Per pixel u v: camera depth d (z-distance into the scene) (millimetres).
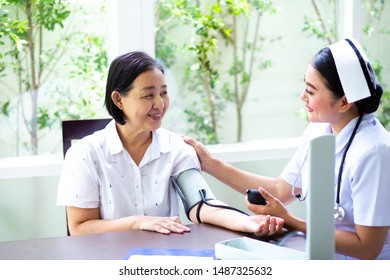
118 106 1812
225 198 2793
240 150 2807
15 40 2652
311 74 1688
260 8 3227
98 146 1848
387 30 3145
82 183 1799
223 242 1347
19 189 2520
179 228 1620
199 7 3070
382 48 3148
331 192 1125
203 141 3293
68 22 2758
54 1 2723
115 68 1789
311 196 1121
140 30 2590
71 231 1812
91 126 2131
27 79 2732
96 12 2768
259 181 2061
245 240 1368
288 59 3283
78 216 1805
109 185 1836
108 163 1845
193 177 1867
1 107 2695
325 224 1138
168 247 1473
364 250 1623
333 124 1755
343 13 3078
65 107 2803
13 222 2531
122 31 2557
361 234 1624
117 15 2547
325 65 1648
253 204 1642
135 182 1864
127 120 1831
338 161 1717
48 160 2654
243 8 3131
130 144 1880
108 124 1941
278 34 3271
